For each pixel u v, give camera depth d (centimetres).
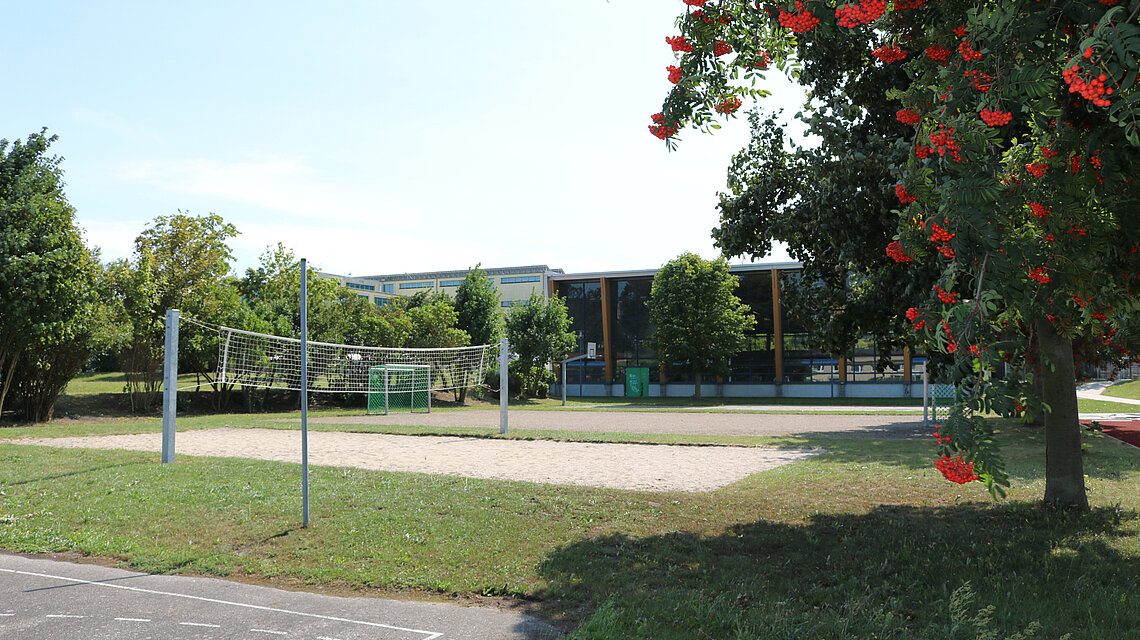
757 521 822
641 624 514
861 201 868
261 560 719
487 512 877
